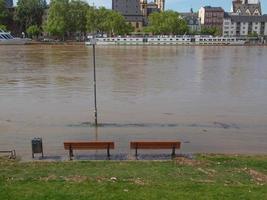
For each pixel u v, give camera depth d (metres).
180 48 176.25
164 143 25.53
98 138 31.25
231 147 29.22
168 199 16.44
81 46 177.75
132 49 162.50
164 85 60.16
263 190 18.00
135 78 68.00
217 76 72.38
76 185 18.20
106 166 22.78
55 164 23.17
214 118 38.47
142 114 39.78
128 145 29.17
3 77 68.56
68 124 35.50
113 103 45.44
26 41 188.75
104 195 16.81
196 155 26.09
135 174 20.89
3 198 16.38
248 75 74.38
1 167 22.33
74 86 58.25
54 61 101.31
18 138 30.97
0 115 39.12
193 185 18.44
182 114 40.06
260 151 28.30
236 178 20.78
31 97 49.25
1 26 198.25
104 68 84.06
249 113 41.03
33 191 17.22
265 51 157.25
